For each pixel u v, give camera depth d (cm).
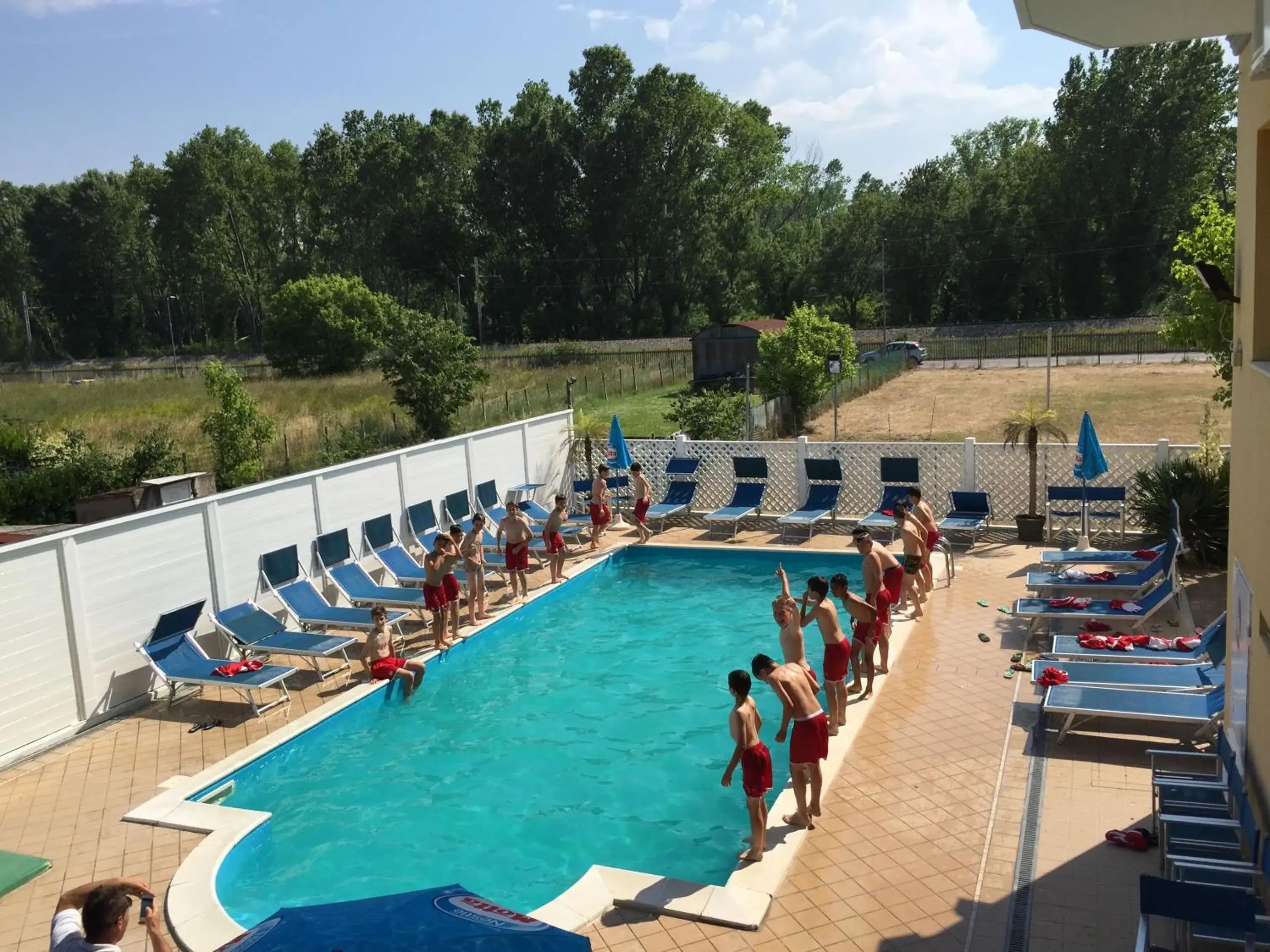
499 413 3538
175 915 688
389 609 1399
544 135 7250
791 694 756
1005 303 7212
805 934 632
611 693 1169
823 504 1817
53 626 1045
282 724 1066
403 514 1614
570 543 1847
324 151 8300
